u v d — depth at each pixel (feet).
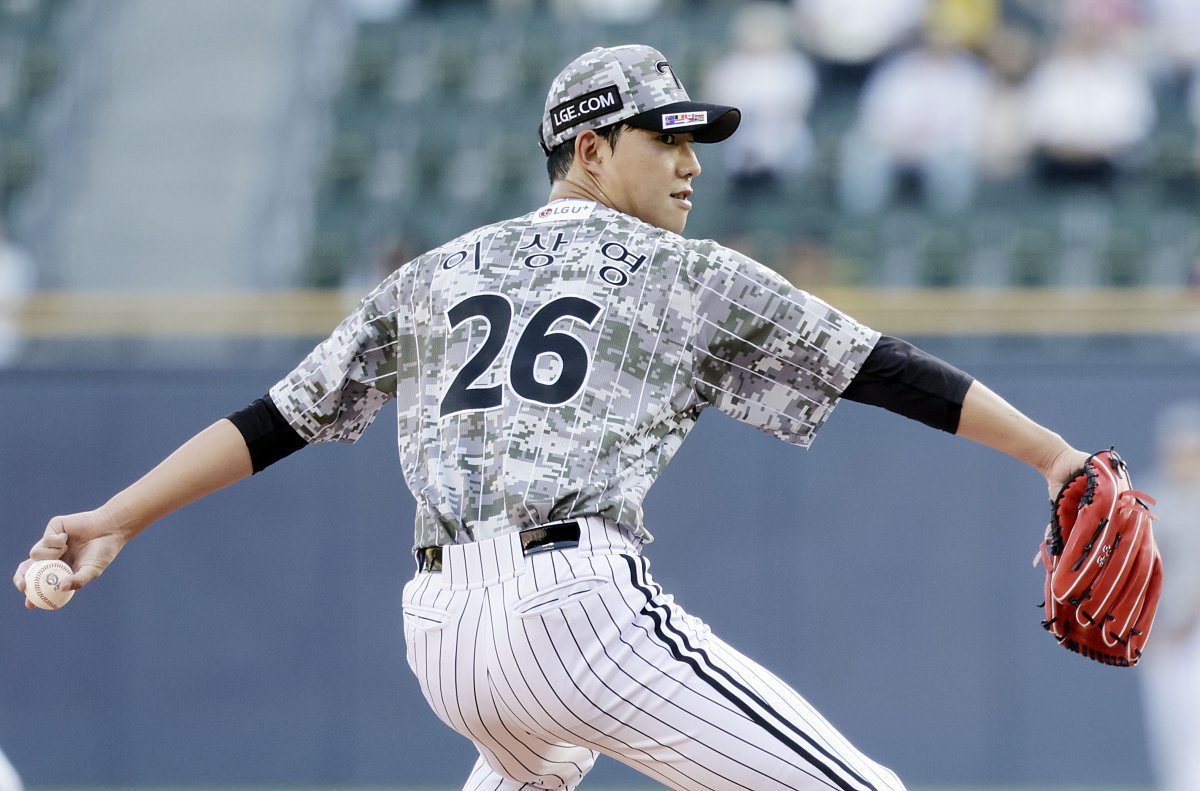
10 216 127.54
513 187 129.90
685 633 29.14
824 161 120.47
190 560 87.15
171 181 131.23
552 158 32.78
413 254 119.96
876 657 85.20
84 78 140.46
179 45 142.31
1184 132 121.08
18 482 86.94
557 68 137.49
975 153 119.24
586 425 29.09
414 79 138.31
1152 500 29.81
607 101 31.53
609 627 28.37
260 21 143.74
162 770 86.38
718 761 28.68
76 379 87.25
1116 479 29.45
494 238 31.45
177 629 86.84
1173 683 83.41
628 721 28.78
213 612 86.89
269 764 86.33
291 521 87.10
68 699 86.84
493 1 142.51
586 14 140.56
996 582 85.10
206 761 86.43
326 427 32.48
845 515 85.76
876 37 126.00
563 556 28.40
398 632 86.43
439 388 30.42
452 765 86.22
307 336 88.28
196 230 127.03
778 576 85.71
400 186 130.21
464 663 29.12
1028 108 119.85
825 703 85.20
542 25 140.26
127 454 86.94
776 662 85.46
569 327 29.66
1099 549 29.17
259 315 88.28
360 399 32.53
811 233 116.78
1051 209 117.70
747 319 29.84
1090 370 85.10
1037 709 84.64
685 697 28.58
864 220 117.60
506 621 28.50
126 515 31.53
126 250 125.18
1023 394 85.56
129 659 86.89
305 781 86.22
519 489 28.66
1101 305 86.12
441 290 31.14
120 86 140.15
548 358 29.48
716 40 135.95
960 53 121.39
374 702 86.33
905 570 85.35
